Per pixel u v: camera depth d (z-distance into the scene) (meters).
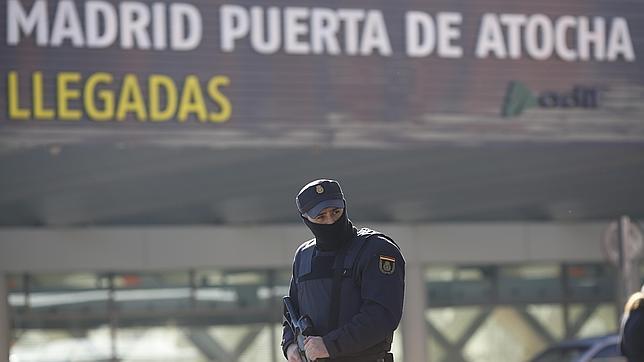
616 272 61.69
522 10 62.12
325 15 59.53
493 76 61.44
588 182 61.81
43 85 56.16
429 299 59.62
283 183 58.25
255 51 58.62
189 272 57.16
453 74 60.97
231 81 58.22
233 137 57.94
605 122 62.47
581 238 61.41
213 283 57.38
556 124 61.97
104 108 56.72
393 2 60.47
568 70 62.44
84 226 56.12
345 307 14.88
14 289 55.47
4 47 55.91
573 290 61.31
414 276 59.31
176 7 57.72
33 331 55.50
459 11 61.22
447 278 60.06
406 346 58.94
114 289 56.25
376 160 59.59
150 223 56.88
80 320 55.91
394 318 14.73
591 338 41.88
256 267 57.69
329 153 59.06
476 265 60.34
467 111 60.97
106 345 56.03
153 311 56.62
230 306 57.38
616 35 63.09
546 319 61.00
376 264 14.80
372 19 60.06
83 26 56.72
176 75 57.59
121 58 57.00
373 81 60.00
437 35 60.97
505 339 60.47
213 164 57.59
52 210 55.81
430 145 60.16
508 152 61.16
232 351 57.31
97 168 56.41
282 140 58.56
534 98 61.84
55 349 55.62
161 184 56.94
